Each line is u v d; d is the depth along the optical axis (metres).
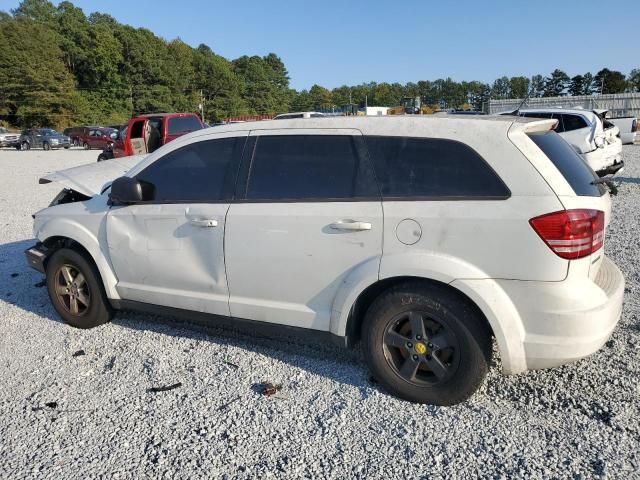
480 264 2.92
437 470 2.60
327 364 3.74
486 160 2.96
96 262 4.25
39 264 4.67
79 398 3.38
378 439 2.86
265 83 132.50
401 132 3.21
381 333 3.21
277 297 3.53
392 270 3.07
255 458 2.73
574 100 32.19
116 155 19.53
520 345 2.89
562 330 2.81
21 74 66.69
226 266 3.65
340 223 3.21
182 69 103.12
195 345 4.11
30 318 4.82
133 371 3.71
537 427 2.90
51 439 2.95
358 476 2.58
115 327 4.54
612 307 2.90
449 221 2.96
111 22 121.81
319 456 2.74
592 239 2.82
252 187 3.59
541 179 2.84
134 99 86.56
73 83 73.38
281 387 3.43
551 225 2.76
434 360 3.10
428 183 3.08
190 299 3.86
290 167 3.49
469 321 2.97
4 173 19.06
